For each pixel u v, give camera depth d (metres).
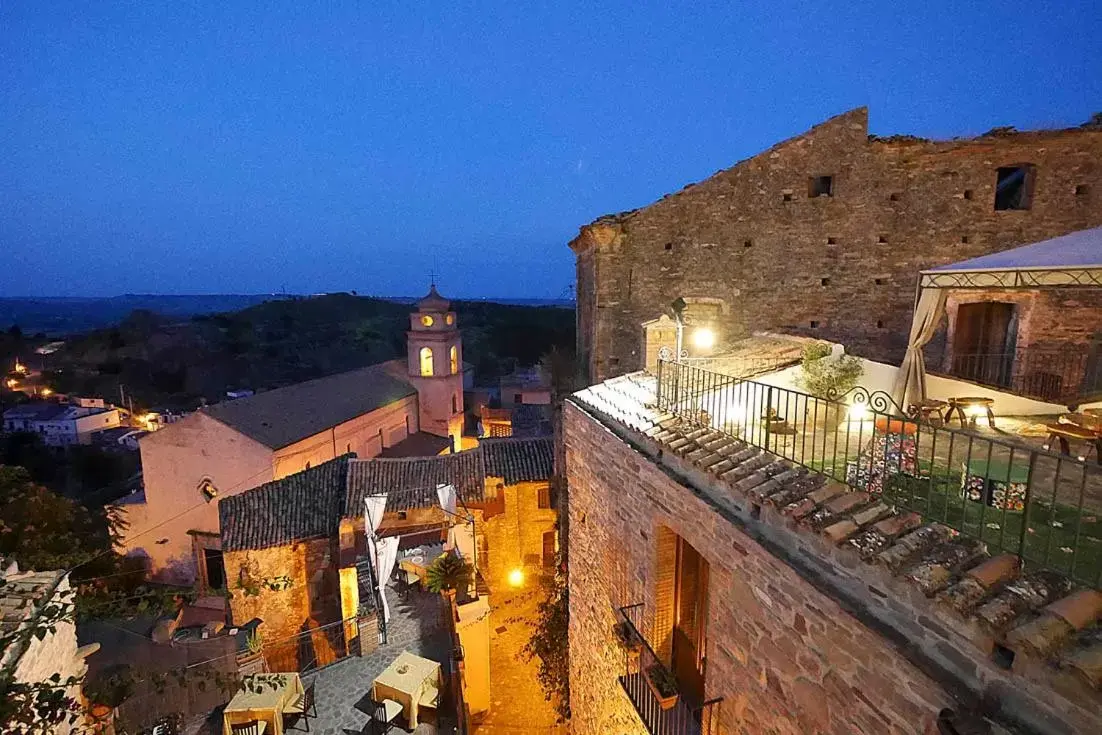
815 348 9.10
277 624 19.19
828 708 4.13
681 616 7.11
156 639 16.06
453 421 39.41
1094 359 11.48
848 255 13.23
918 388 8.36
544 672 14.31
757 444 5.97
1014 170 13.54
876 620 3.79
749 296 13.52
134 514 25.89
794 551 4.64
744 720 5.25
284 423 27.31
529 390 45.03
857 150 13.03
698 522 5.89
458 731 9.49
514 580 21.03
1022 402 9.36
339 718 9.89
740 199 13.35
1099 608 2.96
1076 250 7.32
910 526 3.94
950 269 7.82
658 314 13.63
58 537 16.64
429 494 20.30
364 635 12.05
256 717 9.29
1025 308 11.70
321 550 19.42
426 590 14.69
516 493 20.84
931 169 12.94
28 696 5.68
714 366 9.50
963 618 3.13
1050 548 3.92
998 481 4.76
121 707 11.68
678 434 6.73
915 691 3.39
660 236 13.50
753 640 5.05
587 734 9.82
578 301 17.94
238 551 18.83
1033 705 2.88
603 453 8.62
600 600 9.01
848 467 5.43
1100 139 12.58
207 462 25.14
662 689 6.35
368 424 32.62
